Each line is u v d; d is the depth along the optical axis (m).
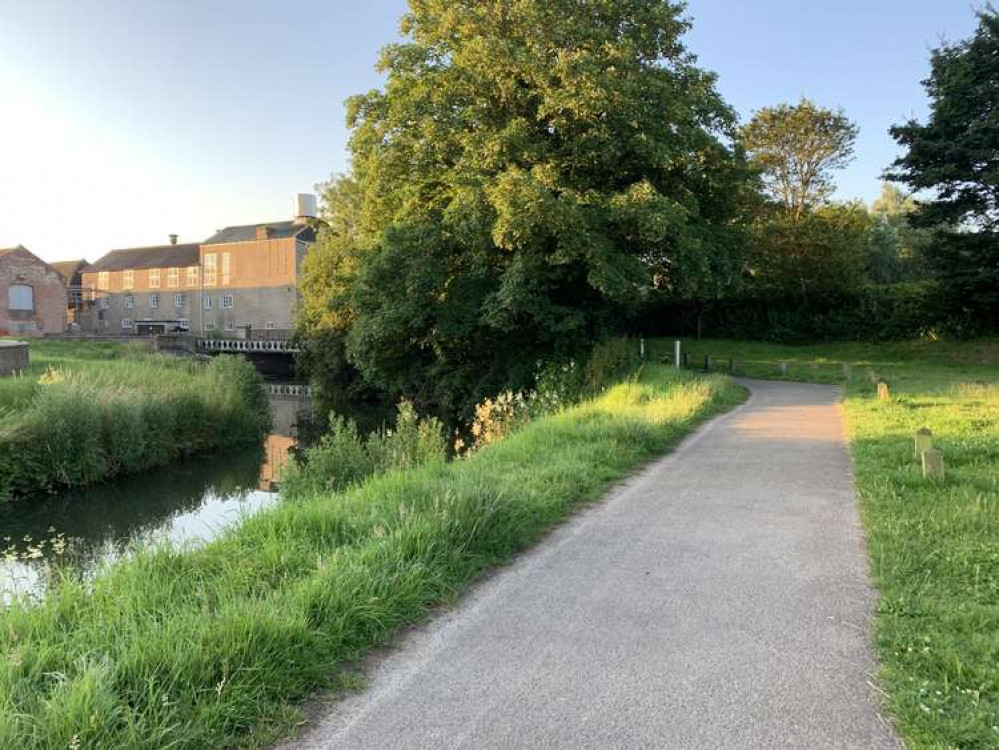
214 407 22.45
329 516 6.01
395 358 28.97
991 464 8.73
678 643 4.20
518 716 3.40
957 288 35.34
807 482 8.70
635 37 25.12
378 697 3.61
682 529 6.67
